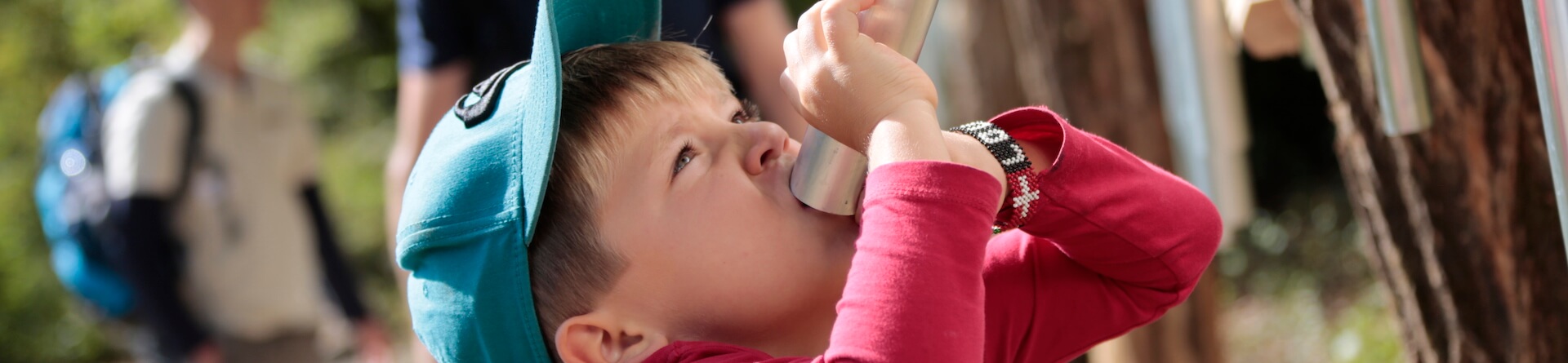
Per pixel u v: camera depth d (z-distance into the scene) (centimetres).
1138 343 345
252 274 345
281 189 360
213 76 346
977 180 117
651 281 130
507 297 129
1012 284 151
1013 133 143
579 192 131
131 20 916
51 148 349
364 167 1027
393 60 1110
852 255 132
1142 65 336
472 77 241
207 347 340
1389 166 165
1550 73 102
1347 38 162
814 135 125
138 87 338
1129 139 337
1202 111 239
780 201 132
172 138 332
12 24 906
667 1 223
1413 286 169
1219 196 244
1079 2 333
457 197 132
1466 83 150
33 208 798
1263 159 831
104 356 773
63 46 911
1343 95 166
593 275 130
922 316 112
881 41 122
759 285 129
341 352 393
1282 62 809
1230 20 217
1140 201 141
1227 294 689
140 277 328
